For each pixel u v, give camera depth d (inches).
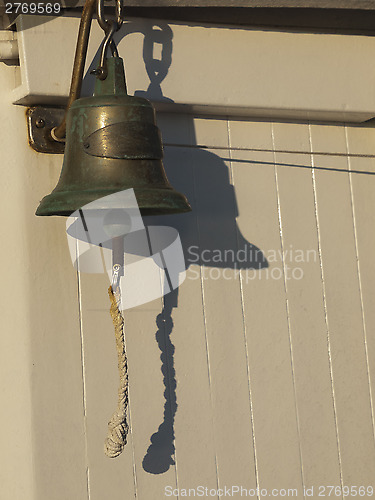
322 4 395.5
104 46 339.9
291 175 432.5
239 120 424.8
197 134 415.5
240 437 406.3
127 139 334.3
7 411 373.1
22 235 375.2
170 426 394.0
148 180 335.9
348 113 430.0
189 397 399.2
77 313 380.8
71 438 374.0
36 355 371.2
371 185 448.1
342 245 438.3
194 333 403.5
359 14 424.2
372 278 442.6
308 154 435.5
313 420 421.7
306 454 418.6
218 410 403.9
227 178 419.2
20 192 376.8
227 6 386.3
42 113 382.9
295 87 418.6
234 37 409.7
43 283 375.6
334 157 442.0
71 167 340.2
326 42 427.5
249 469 406.3
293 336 422.6
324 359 427.5
